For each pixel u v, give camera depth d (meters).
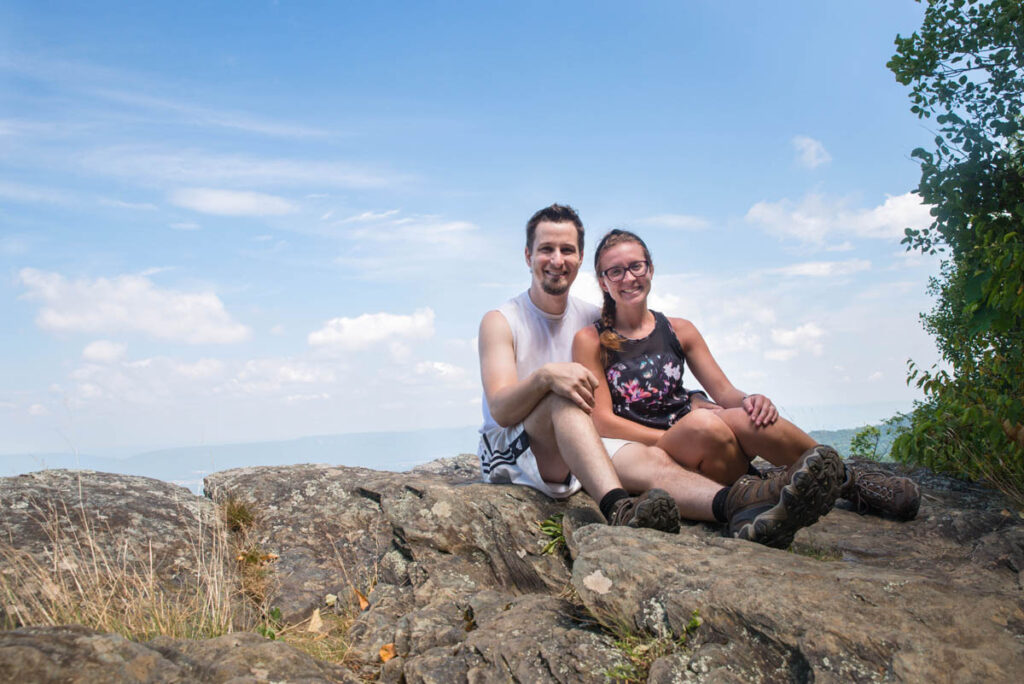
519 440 3.68
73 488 4.58
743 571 2.26
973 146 4.73
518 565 3.42
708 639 2.01
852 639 1.83
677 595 2.17
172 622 3.07
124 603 3.25
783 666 1.85
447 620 2.89
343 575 4.15
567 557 3.42
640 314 3.78
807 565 2.36
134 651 1.93
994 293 4.16
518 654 2.23
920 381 4.80
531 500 3.68
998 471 4.09
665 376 3.71
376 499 4.91
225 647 2.14
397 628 2.91
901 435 4.54
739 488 2.96
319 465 5.75
